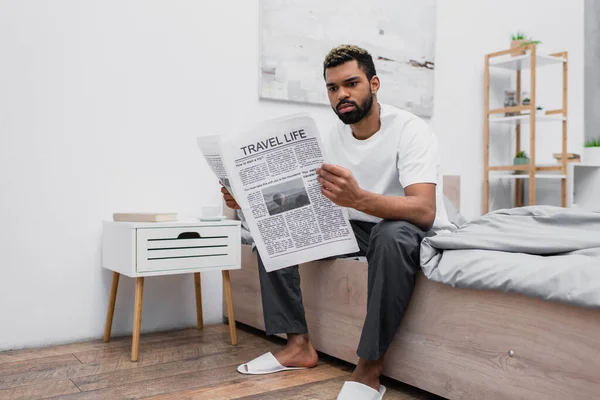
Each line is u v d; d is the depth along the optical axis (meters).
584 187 3.29
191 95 2.20
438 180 1.63
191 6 2.20
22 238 1.87
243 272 2.09
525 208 1.41
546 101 3.48
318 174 1.38
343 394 1.31
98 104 2.01
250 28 2.34
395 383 1.47
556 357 1.05
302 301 1.66
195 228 1.79
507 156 3.33
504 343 1.15
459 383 1.25
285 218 1.46
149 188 2.11
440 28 3.00
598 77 3.71
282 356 1.57
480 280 1.17
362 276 1.50
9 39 1.84
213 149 1.48
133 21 2.07
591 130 3.72
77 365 1.63
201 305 2.14
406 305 1.36
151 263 1.71
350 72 1.53
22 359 1.71
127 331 2.06
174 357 1.72
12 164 1.85
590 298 0.97
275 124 1.39
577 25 3.67
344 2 2.59
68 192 1.95
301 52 2.46
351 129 1.67
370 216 1.64
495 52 3.17
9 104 1.85
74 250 1.96
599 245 1.13
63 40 1.94
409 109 2.84
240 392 1.38
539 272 1.08
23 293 1.87
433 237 1.33
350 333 1.55
